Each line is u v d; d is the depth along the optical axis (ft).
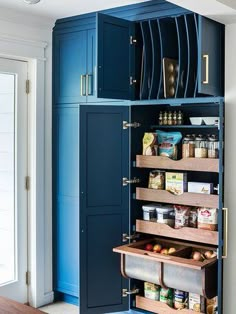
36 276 12.60
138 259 10.92
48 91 12.80
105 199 11.40
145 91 11.10
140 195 11.46
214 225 10.25
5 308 6.13
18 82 12.27
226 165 10.12
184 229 10.67
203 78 9.48
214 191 10.58
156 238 11.99
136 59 11.18
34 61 12.41
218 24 9.95
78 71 12.32
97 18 10.14
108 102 11.78
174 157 11.13
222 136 9.89
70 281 12.68
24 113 12.49
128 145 11.51
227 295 10.16
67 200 12.71
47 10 11.59
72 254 12.62
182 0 8.19
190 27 10.34
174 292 10.98
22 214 12.57
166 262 10.32
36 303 12.60
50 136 12.92
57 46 12.76
